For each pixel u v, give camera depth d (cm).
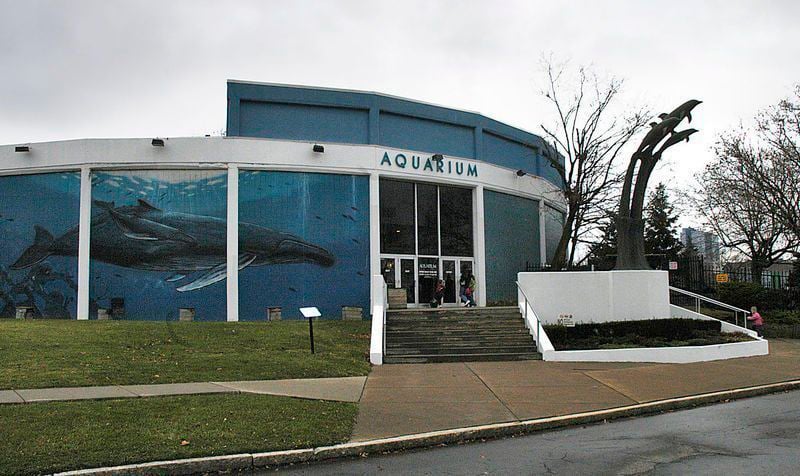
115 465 757
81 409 977
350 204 2855
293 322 2325
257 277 2716
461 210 3181
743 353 1969
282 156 2772
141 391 1152
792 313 2870
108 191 2717
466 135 3288
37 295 2725
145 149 2705
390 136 3050
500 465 803
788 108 3428
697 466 776
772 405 1258
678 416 1145
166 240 2695
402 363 1730
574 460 820
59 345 1585
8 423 890
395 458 852
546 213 3791
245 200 2744
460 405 1157
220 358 1532
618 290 2184
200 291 2677
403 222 3014
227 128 2819
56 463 748
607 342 1942
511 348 1859
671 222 4569
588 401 1210
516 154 3588
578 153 3462
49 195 2756
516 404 1173
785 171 3422
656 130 2269
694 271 3431
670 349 1806
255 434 883
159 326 2012
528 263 3475
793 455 830
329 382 1352
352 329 2159
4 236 2783
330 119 2950
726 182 3706
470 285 3011
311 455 836
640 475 740
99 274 2681
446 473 770
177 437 854
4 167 2772
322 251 2797
